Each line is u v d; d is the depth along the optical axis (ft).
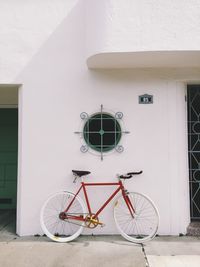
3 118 20.65
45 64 15.11
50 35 15.17
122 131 14.79
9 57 15.12
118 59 13.84
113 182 14.69
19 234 14.73
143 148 14.74
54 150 14.88
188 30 12.91
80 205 14.49
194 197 15.25
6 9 15.23
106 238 14.25
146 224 14.47
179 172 14.67
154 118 14.80
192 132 15.33
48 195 14.79
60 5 15.25
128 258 12.03
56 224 14.73
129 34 13.03
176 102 14.83
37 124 14.96
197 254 12.35
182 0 13.01
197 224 14.89
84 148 14.82
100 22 13.24
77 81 15.05
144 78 14.92
